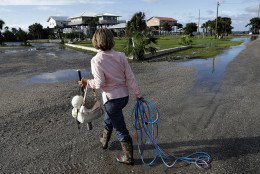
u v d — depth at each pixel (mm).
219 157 2311
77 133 3014
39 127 3256
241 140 2648
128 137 2127
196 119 3373
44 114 3793
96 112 2256
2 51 24422
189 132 2936
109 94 1930
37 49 27078
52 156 2439
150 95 4797
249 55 11820
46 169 2199
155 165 2215
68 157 2410
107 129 2418
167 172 2092
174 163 2230
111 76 1888
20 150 2596
